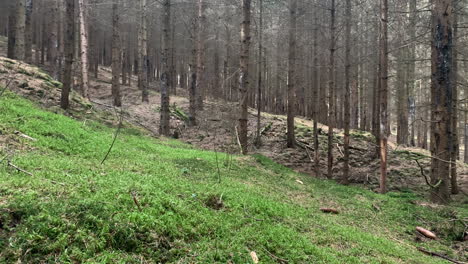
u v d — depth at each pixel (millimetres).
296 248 3996
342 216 6637
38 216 2932
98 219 3119
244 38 11383
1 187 3404
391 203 8609
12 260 2482
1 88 10094
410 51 19047
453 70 11906
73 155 6273
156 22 30797
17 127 6758
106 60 42969
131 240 3049
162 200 3992
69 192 3592
